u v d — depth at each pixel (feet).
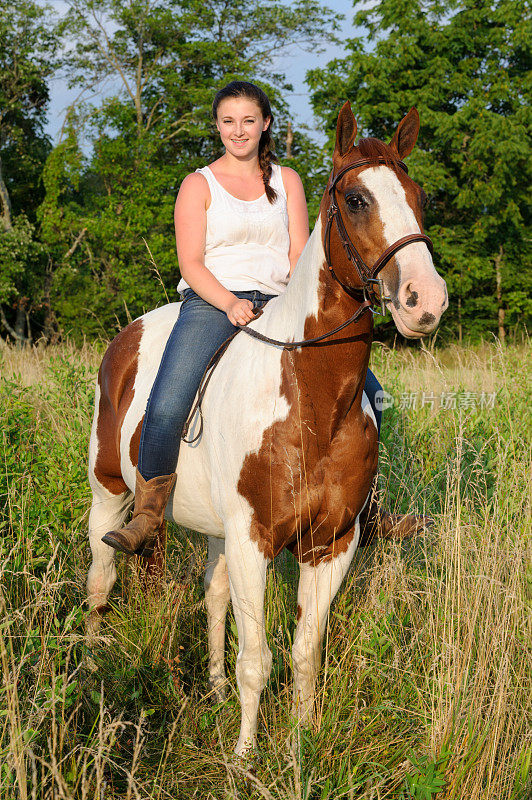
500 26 75.56
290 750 7.16
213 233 9.14
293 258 9.68
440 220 76.18
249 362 8.23
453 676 8.16
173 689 8.89
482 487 12.69
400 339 60.13
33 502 12.26
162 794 7.57
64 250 83.05
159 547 10.51
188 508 9.30
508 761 7.61
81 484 12.74
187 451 8.95
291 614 10.55
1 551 9.30
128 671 9.18
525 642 8.86
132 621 10.49
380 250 6.64
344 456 7.73
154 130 87.10
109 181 79.87
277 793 7.18
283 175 9.73
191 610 10.83
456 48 73.05
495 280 73.67
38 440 15.25
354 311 7.35
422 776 7.20
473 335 68.59
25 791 6.09
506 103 75.00
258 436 7.75
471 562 9.84
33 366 26.22
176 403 8.71
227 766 6.98
